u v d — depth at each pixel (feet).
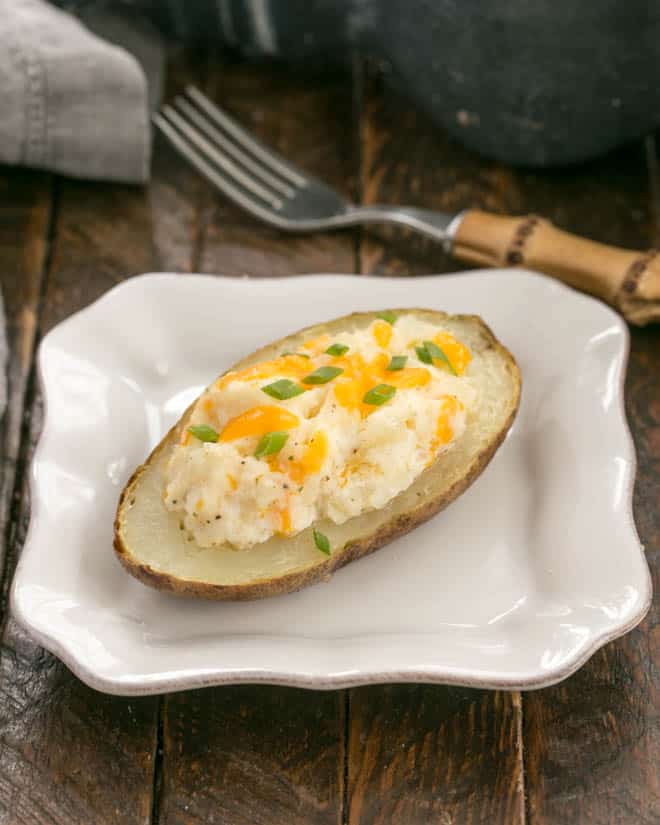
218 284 2.28
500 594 1.99
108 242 2.54
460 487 1.98
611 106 2.51
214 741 1.92
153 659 1.88
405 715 1.94
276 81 2.83
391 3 2.54
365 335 2.05
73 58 2.51
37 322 2.42
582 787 1.89
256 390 1.95
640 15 2.37
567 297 2.25
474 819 1.86
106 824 1.86
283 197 2.56
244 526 1.91
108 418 2.15
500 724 1.93
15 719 1.93
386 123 2.76
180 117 2.69
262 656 1.87
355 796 1.88
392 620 1.96
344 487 1.93
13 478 2.20
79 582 1.96
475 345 2.11
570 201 2.62
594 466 2.07
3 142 2.56
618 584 1.94
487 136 2.62
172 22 2.80
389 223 2.56
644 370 2.33
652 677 1.97
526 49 2.44
